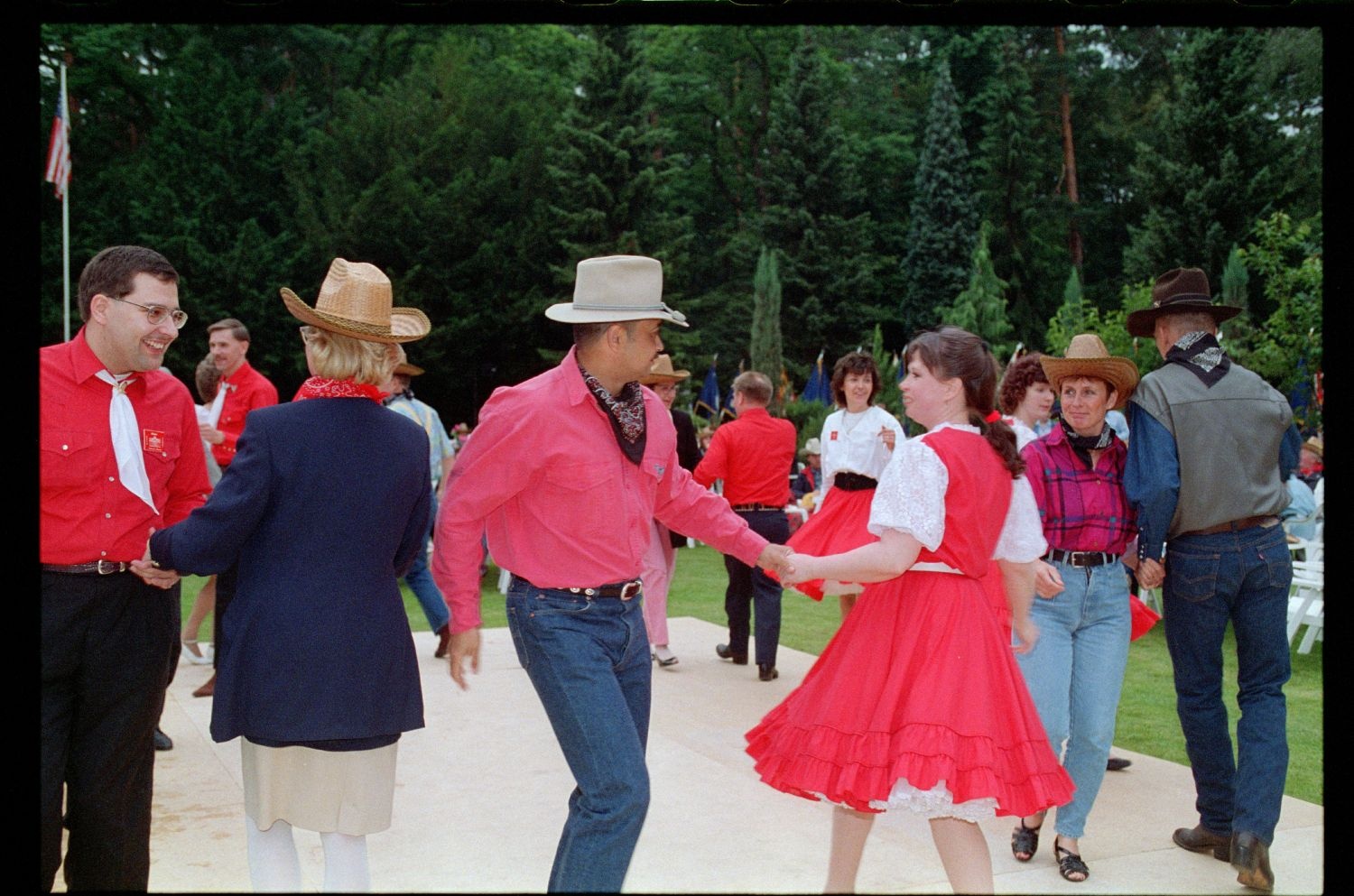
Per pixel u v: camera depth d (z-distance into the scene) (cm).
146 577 278
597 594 280
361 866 270
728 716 534
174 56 2859
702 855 345
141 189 2605
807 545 517
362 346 275
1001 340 2678
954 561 284
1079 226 3161
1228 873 351
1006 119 3089
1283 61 2227
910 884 324
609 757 269
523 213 2670
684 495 315
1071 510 359
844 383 524
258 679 263
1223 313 368
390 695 272
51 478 273
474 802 404
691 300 2772
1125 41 3222
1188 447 351
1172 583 364
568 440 276
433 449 704
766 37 3247
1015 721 276
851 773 273
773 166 3119
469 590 282
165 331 287
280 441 265
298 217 2594
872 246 3259
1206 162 2278
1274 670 347
